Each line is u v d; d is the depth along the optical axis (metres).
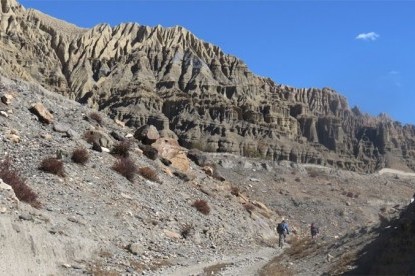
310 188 94.81
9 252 17.44
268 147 142.38
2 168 23.91
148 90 152.88
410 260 16.39
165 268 23.73
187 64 170.25
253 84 173.12
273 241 42.50
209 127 140.88
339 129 183.62
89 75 155.50
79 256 21.09
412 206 19.55
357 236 24.89
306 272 21.91
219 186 47.88
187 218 34.62
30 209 21.41
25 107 35.84
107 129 43.88
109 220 26.95
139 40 183.00
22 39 145.88
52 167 28.30
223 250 32.44
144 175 37.00
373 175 136.75
